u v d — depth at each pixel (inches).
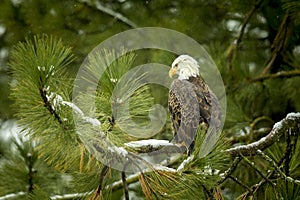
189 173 269.9
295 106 550.3
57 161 265.4
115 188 477.1
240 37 545.0
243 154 319.9
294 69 552.7
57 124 251.0
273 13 575.5
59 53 253.9
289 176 329.7
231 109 507.2
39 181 410.3
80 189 278.8
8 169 405.7
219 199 297.4
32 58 249.0
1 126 598.2
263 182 320.5
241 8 585.9
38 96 248.2
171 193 271.6
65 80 260.7
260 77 532.1
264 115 542.9
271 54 564.4
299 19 488.4
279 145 380.5
